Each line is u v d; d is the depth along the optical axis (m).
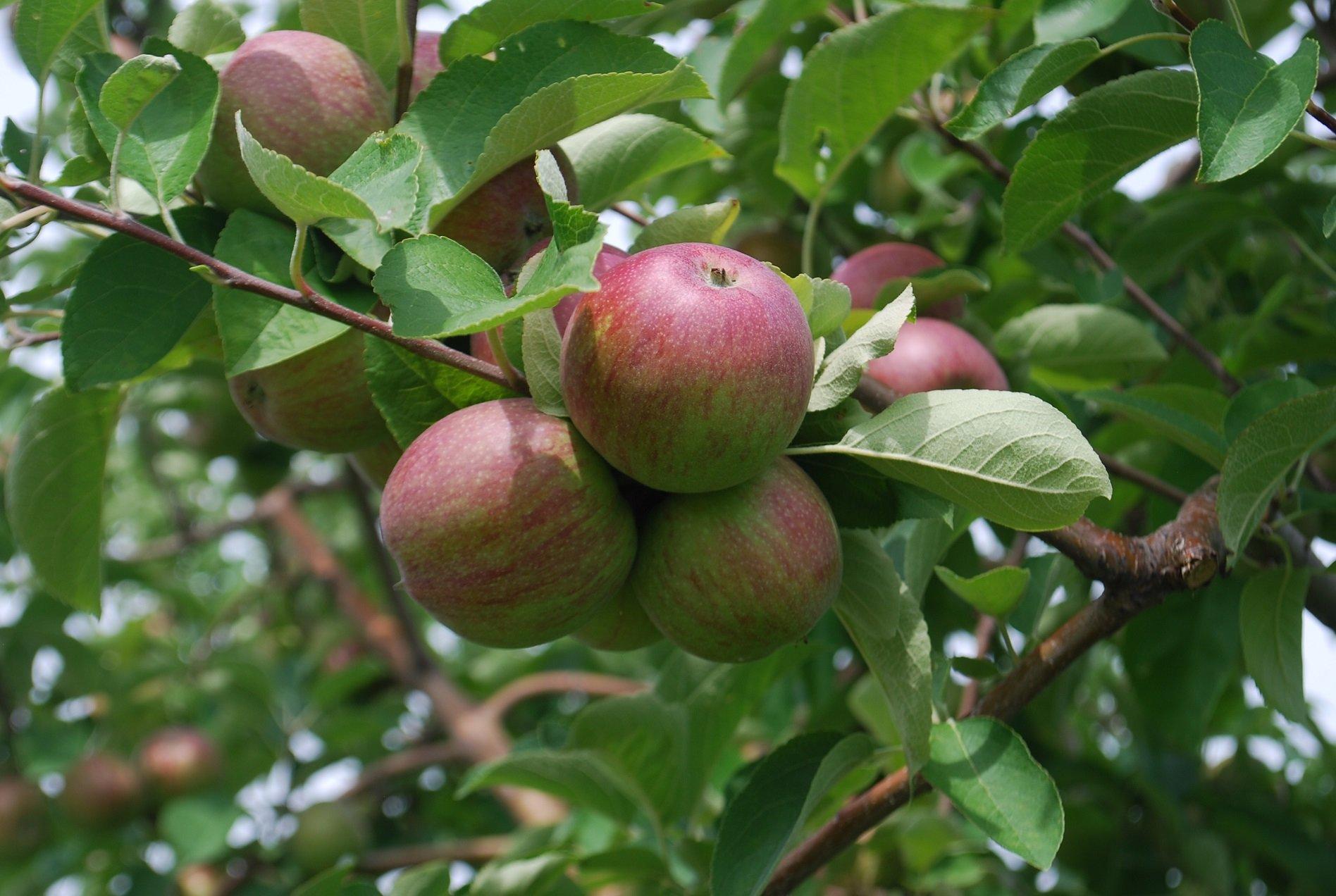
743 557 0.70
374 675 1.59
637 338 0.67
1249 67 0.70
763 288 0.69
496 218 0.76
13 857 1.50
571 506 0.69
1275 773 1.36
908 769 0.75
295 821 1.50
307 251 0.77
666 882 0.92
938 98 1.00
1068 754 1.31
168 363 0.85
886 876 1.11
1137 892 1.28
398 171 0.69
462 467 0.69
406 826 1.62
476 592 0.70
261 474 1.57
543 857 0.90
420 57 0.81
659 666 1.53
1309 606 0.85
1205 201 0.98
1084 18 0.89
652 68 0.76
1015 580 0.79
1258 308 1.06
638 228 0.98
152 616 2.10
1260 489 0.76
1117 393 0.84
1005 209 0.81
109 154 0.73
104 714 1.61
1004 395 0.70
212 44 0.83
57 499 0.85
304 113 0.76
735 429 0.67
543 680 1.49
